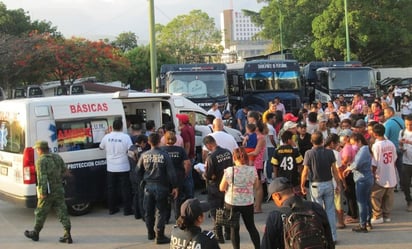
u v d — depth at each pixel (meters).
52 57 31.58
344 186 8.63
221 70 20.14
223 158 7.56
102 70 35.09
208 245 4.05
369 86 23.23
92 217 9.93
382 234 8.11
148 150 8.65
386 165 8.59
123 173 9.88
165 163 7.92
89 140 9.98
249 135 9.86
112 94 10.40
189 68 20.41
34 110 9.40
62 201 8.27
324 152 7.61
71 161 9.72
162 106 11.89
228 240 7.98
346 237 8.00
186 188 9.20
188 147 10.49
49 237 8.60
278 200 4.39
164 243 8.02
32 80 33.78
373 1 40.25
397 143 10.09
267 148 10.77
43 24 50.75
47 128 9.48
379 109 12.22
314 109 14.51
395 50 43.88
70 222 8.70
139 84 58.03
